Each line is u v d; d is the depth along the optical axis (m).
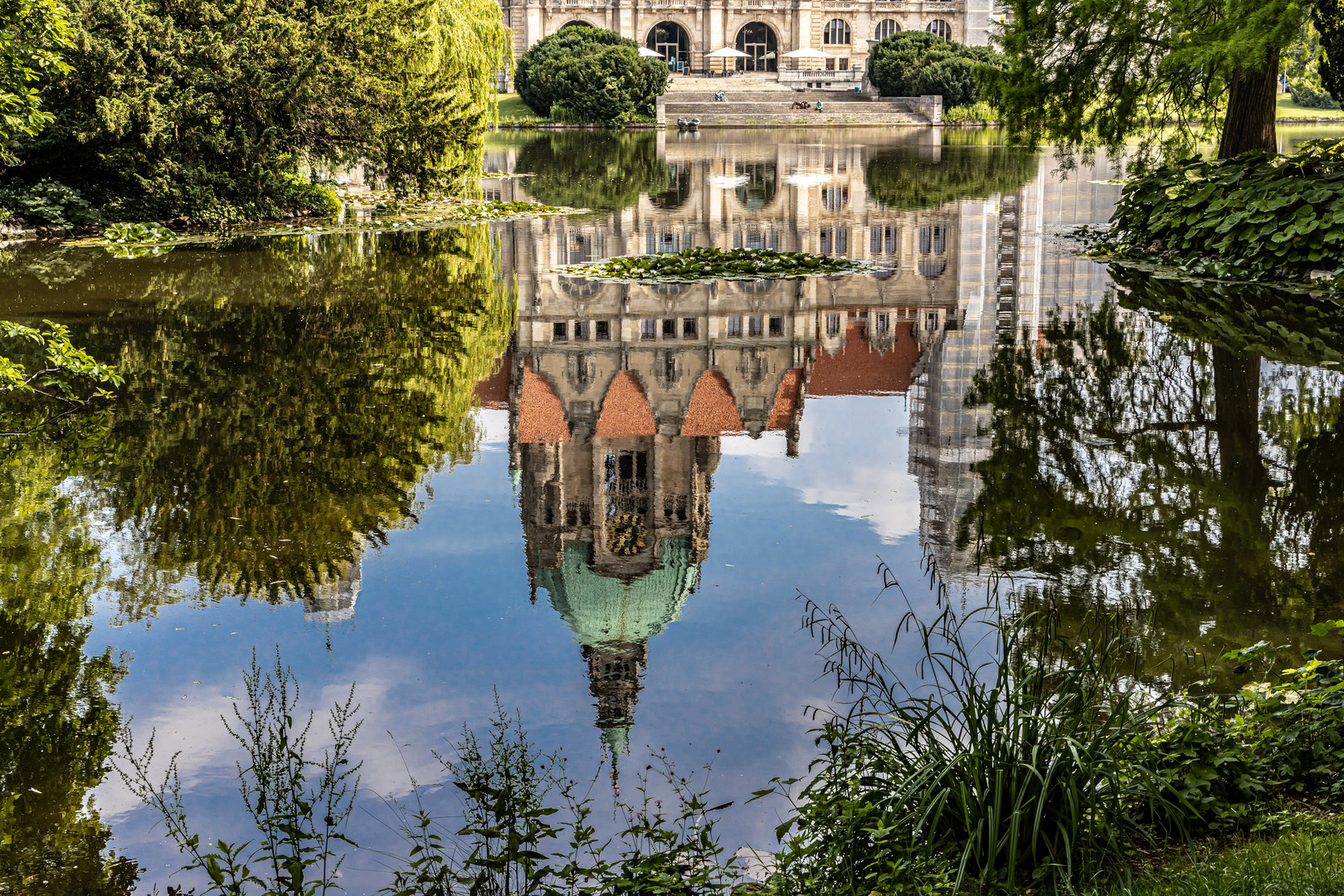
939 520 11.48
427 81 36.47
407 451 13.85
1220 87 30.17
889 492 12.98
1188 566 9.96
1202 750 6.40
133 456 13.31
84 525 11.25
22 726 7.72
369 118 34.25
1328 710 6.74
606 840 6.57
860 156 64.62
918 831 5.76
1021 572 9.98
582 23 120.38
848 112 97.94
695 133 87.38
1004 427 14.38
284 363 17.78
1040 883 5.51
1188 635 8.66
